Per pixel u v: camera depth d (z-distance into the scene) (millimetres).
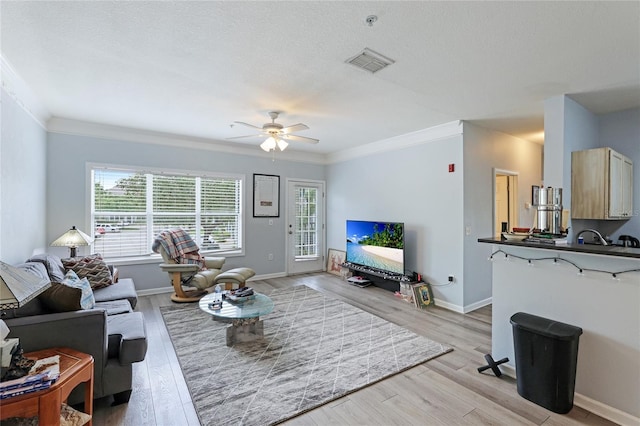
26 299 1395
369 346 2988
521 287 2434
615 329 1969
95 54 2318
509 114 3734
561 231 2590
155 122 4145
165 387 2303
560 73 2607
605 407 1994
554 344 2010
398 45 2168
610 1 1680
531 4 1713
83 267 3453
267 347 2961
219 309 3021
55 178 4047
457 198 4113
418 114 3742
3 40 2123
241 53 2297
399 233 4637
